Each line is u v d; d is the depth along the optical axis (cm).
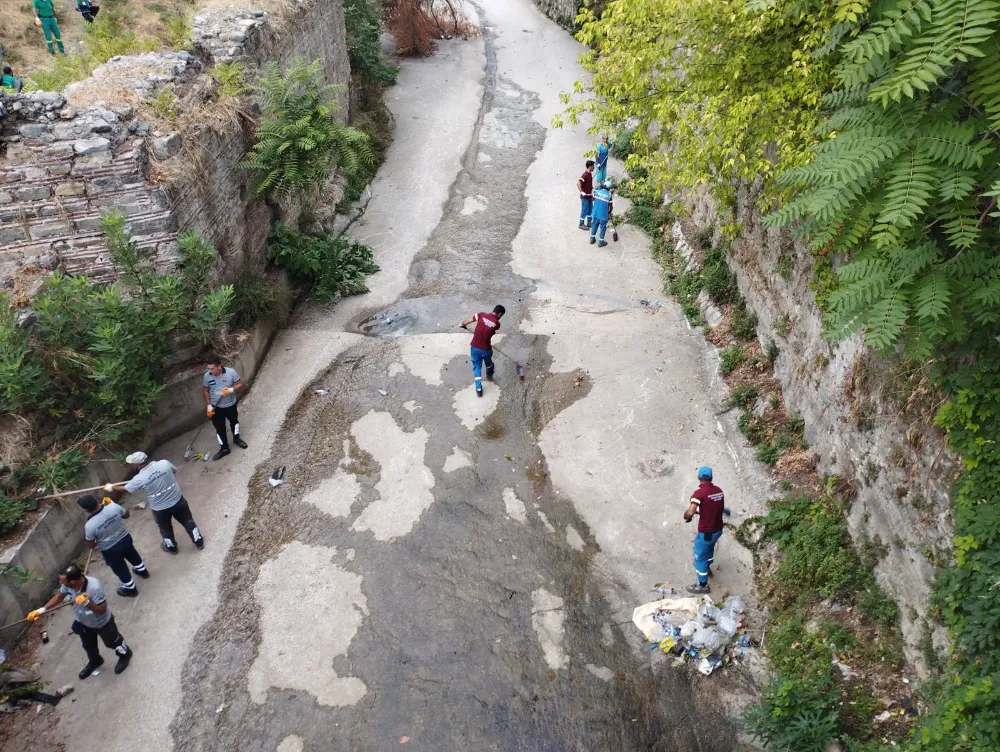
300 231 1334
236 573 816
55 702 693
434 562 825
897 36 510
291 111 1155
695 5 802
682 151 942
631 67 912
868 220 603
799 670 679
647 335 1169
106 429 860
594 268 1350
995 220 553
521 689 700
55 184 883
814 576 748
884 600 688
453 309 1251
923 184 516
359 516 881
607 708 683
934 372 633
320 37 1588
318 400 1060
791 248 946
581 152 1778
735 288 1141
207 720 681
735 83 853
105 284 933
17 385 765
